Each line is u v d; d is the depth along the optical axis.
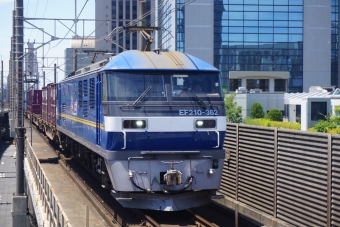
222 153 11.12
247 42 45.84
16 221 18.31
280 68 46.62
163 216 11.79
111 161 10.77
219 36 45.28
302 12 46.50
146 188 10.77
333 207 9.34
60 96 20.39
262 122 27.89
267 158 11.90
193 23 44.69
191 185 10.95
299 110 34.75
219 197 11.26
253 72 45.62
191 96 11.01
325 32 46.84
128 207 11.15
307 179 10.22
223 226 11.29
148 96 10.84
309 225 10.15
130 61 11.05
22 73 18.64
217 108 11.12
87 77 13.34
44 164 21.88
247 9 45.59
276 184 11.44
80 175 17.44
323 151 9.68
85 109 13.65
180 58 11.45
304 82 47.12
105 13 86.44
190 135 10.91
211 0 44.81
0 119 58.00
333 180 9.35
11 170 40.28
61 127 20.02
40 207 13.76
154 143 10.79
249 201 12.93
